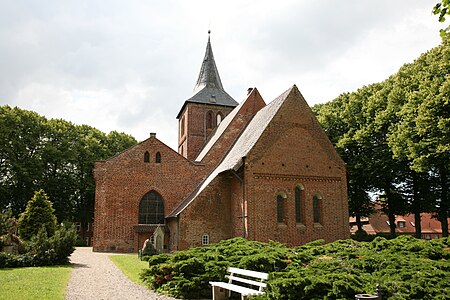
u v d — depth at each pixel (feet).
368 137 127.34
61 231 80.94
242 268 44.73
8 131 163.53
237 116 128.26
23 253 79.51
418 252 42.52
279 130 95.50
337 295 30.35
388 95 121.60
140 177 118.93
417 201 121.90
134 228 114.32
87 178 188.65
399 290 30.78
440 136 95.71
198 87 171.42
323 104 160.97
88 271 65.16
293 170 94.38
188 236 95.91
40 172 168.86
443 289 30.53
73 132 190.70
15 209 169.99
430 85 102.06
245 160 90.22
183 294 43.70
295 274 34.96
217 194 100.22
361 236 139.64
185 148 163.22
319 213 95.86
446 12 26.55
